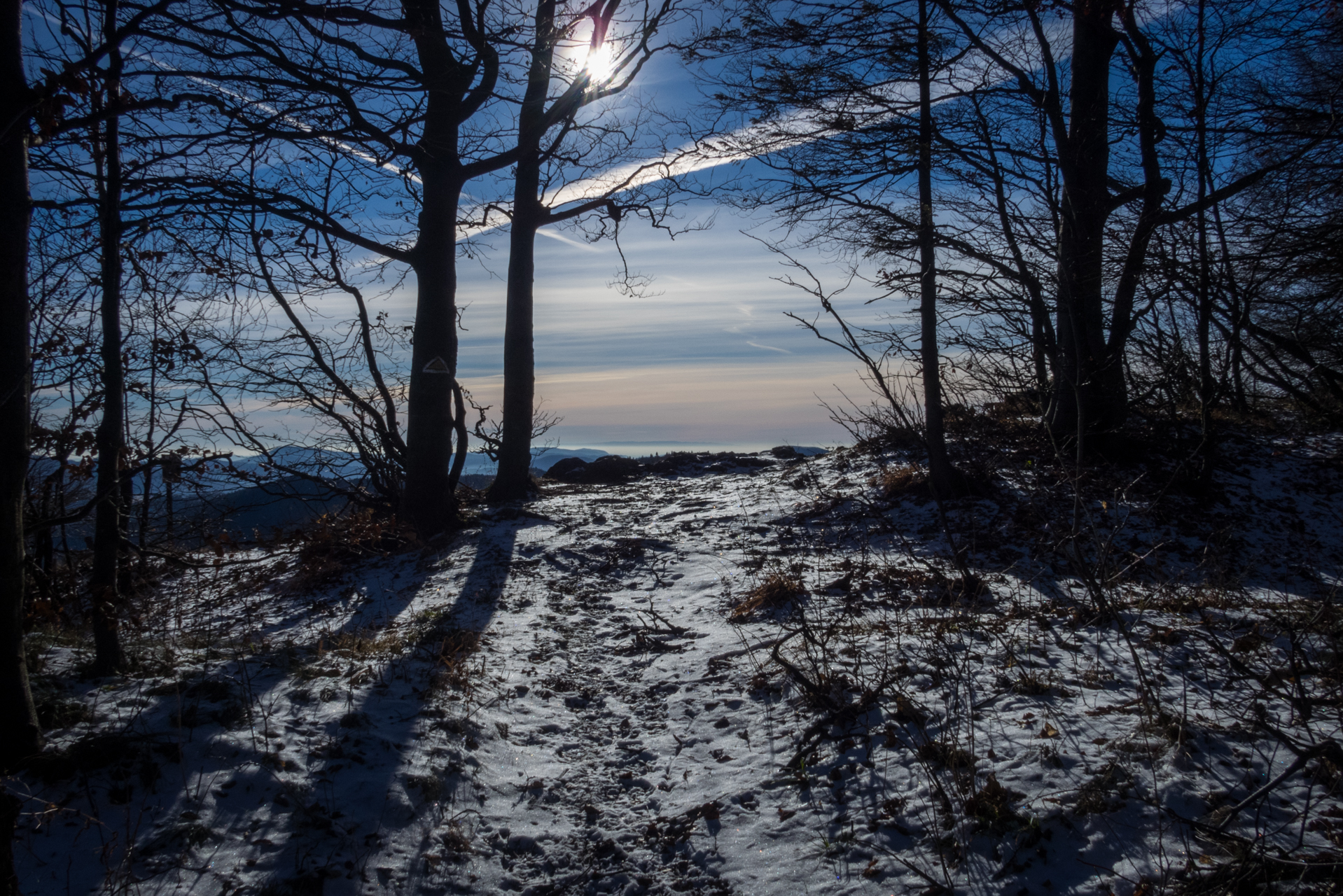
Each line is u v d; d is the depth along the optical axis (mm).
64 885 3459
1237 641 5188
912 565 8531
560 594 8719
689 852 4148
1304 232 10727
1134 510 9844
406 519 11031
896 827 3922
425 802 4426
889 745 4562
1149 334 11914
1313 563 8742
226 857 3766
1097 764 3977
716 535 10586
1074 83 11789
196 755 4348
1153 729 4172
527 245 13414
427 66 9367
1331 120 10070
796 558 9344
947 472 10727
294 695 5234
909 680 5270
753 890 3795
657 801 4664
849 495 11492
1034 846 3568
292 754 4539
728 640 6840
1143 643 5438
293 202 9219
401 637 7020
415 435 11133
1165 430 12078
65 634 6254
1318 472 11617
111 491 5051
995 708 4723
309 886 3688
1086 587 6719
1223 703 4422
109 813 3859
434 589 8930
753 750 4957
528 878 4090
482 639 7145
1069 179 11633
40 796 3857
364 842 4043
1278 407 14633
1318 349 13055
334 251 11023
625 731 5555
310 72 6531
